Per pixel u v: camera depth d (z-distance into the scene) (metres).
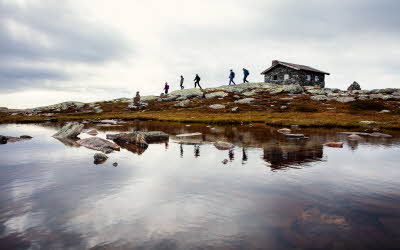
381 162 11.32
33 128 32.62
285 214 5.78
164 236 4.85
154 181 8.41
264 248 4.39
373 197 6.88
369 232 4.91
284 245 4.48
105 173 9.44
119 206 6.31
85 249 4.38
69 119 51.66
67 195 7.09
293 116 42.00
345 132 24.81
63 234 4.91
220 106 59.75
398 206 6.22
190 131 26.12
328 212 5.87
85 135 23.12
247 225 5.27
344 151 14.07
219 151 14.21
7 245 4.50
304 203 6.45
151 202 6.57
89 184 8.09
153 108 68.50
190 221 5.48
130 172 9.57
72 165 10.77
